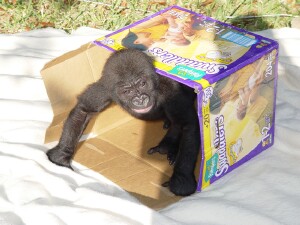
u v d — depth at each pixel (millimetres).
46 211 905
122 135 1114
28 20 1433
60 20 1434
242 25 1392
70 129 1042
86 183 981
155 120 1130
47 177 967
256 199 935
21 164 994
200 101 879
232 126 958
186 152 984
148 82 1003
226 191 955
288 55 1273
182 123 1013
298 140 1045
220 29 1033
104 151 1074
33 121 1112
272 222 874
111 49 1020
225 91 914
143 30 1050
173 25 1056
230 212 895
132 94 1010
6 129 1096
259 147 1030
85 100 1053
